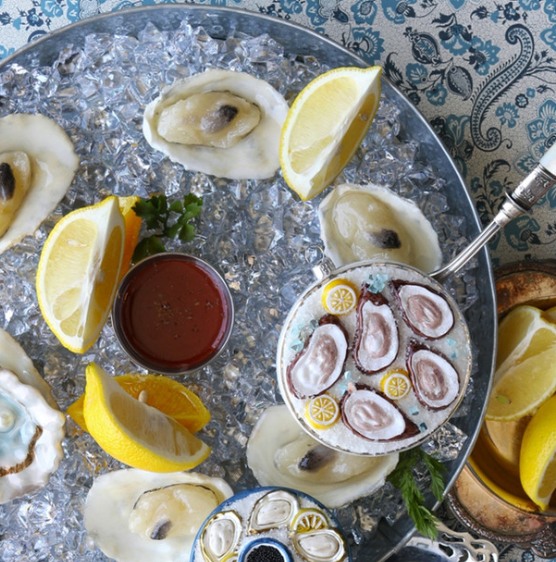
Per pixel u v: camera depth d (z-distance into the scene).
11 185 0.59
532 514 0.64
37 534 0.61
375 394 0.54
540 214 0.66
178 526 0.59
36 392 0.59
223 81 0.62
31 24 0.65
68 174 0.61
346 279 0.55
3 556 0.61
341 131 0.58
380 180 0.63
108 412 0.56
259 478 0.60
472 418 0.62
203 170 0.62
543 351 0.63
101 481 0.60
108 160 0.62
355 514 0.61
